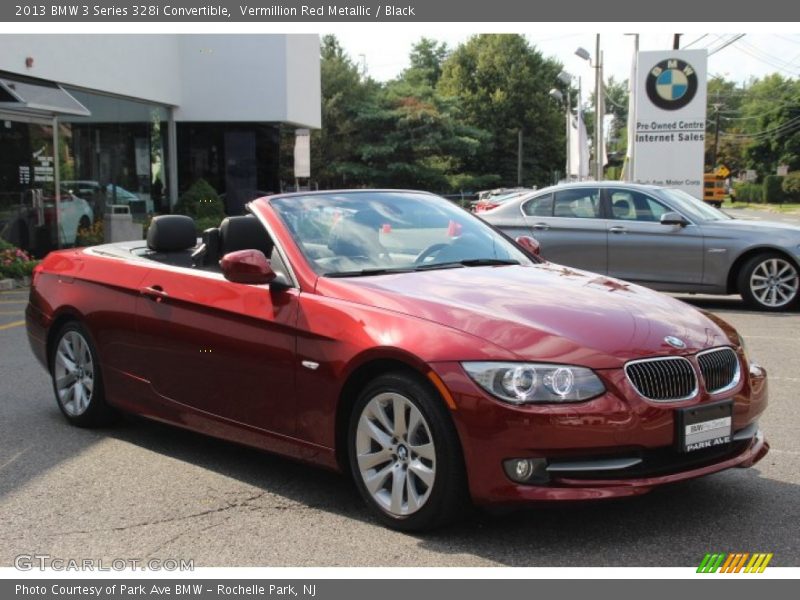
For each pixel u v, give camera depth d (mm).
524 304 4113
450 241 5234
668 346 3891
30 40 16422
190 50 23500
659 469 3770
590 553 3768
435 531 4031
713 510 4230
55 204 17047
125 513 4371
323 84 53031
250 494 4621
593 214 11500
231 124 24438
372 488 4109
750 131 98250
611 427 3611
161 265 5422
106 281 5672
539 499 3594
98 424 5930
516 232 11750
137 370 5426
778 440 5340
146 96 21484
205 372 4918
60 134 17828
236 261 4484
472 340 3795
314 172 52594
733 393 4016
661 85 19016
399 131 53281
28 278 14492
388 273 4688
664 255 11031
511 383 3641
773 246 10609
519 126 75312
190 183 24344
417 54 91500
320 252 4742
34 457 5332
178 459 5262
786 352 8203
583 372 3662
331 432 4258
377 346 3980
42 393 7039
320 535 4039
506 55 75938
